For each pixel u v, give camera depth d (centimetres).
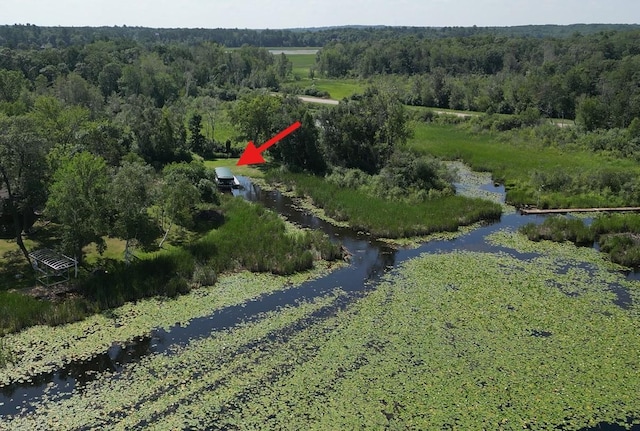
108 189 3194
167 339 2669
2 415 2116
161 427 2081
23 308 2734
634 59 11431
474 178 6200
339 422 2139
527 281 3438
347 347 2652
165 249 3644
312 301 3103
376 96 6247
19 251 3488
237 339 2688
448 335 2783
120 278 3081
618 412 2236
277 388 2330
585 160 6775
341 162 6012
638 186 5209
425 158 5794
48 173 3347
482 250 3966
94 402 2206
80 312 2800
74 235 3072
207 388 2317
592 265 3728
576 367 2539
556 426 2148
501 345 2703
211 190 4478
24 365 2423
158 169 5538
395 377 2431
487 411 2222
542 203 5022
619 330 2867
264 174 5919
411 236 4200
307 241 3816
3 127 3103
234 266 3472
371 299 3148
